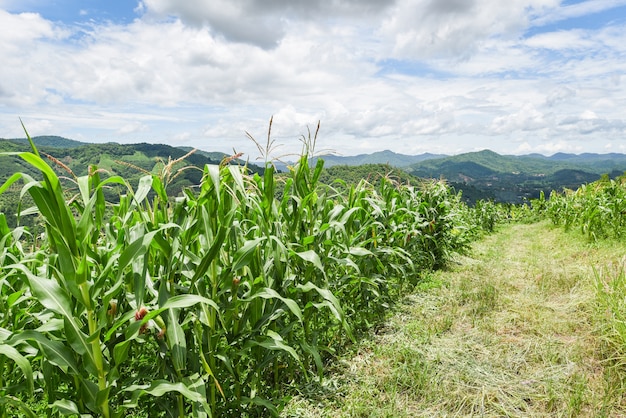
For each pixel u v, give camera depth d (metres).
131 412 3.00
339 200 4.99
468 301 5.77
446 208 8.58
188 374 2.58
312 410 3.17
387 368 3.82
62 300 1.94
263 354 3.20
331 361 3.97
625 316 3.93
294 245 3.41
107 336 2.08
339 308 3.15
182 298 2.19
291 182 3.66
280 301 3.20
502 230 19.16
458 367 3.75
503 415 3.07
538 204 22.89
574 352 3.90
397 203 7.05
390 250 5.03
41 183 1.82
